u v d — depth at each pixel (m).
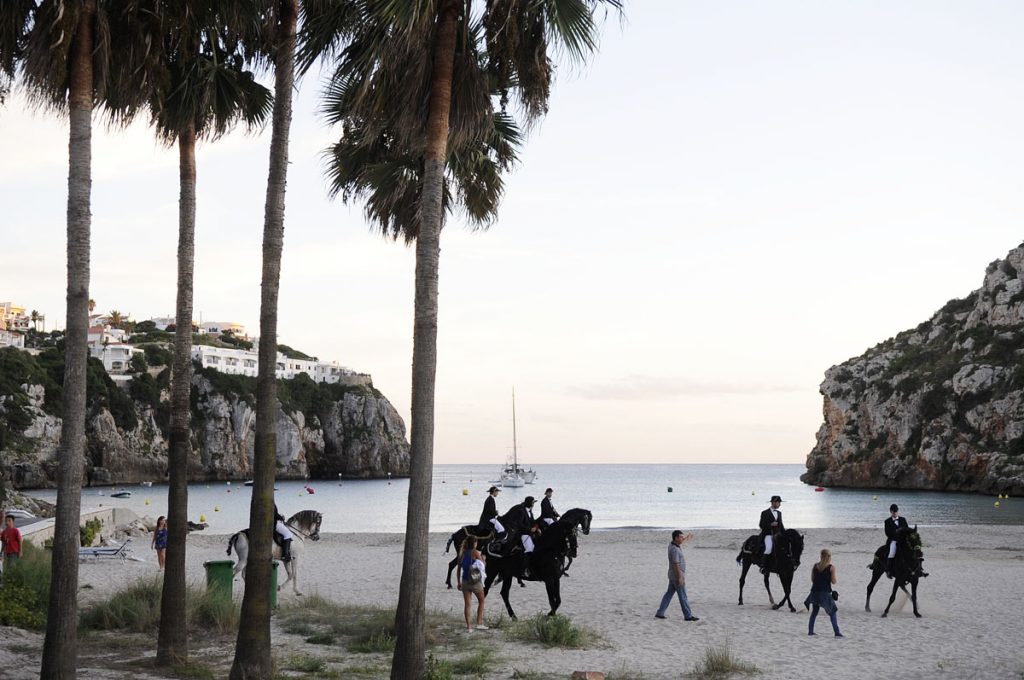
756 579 28.05
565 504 121.44
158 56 12.03
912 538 20.30
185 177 14.59
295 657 14.60
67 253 10.60
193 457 183.12
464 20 11.66
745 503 121.06
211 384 192.38
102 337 192.38
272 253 12.58
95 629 16.86
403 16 10.70
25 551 23.14
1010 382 138.62
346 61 12.28
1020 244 163.88
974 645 16.78
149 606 17.75
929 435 148.62
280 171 12.70
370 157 17.88
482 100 11.79
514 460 182.50
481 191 17.78
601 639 17.03
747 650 16.14
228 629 16.66
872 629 18.50
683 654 15.72
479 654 14.97
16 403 153.75
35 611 17.39
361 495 141.50
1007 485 126.94
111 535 43.12
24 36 11.04
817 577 17.78
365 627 16.95
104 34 11.07
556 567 18.09
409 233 18.52
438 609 20.53
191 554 35.53
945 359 158.50
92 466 162.62
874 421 163.88
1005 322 155.88
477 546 18.62
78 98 10.72
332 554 37.09
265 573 12.09
